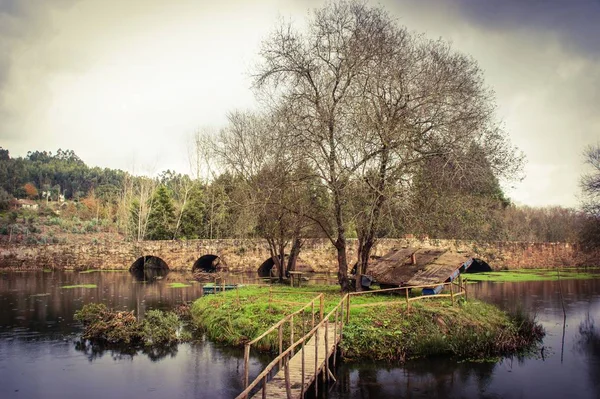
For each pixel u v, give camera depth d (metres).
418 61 20.22
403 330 16.12
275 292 23.31
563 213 67.69
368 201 19.66
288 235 30.80
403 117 19.09
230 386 13.66
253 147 29.84
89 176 133.75
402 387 13.09
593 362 15.51
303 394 10.51
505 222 50.12
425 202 19.80
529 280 38.16
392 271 22.78
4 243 54.72
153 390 13.43
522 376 14.15
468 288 33.19
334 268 43.22
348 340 15.43
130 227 59.22
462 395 12.70
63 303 27.86
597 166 43.69
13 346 18.08
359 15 20.02
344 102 19.53
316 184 20.81
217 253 47.25
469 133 19.45
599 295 29.84
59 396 13.02
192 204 56.84
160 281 39.38
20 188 108.19
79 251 49.91
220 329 18.66
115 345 18.12
